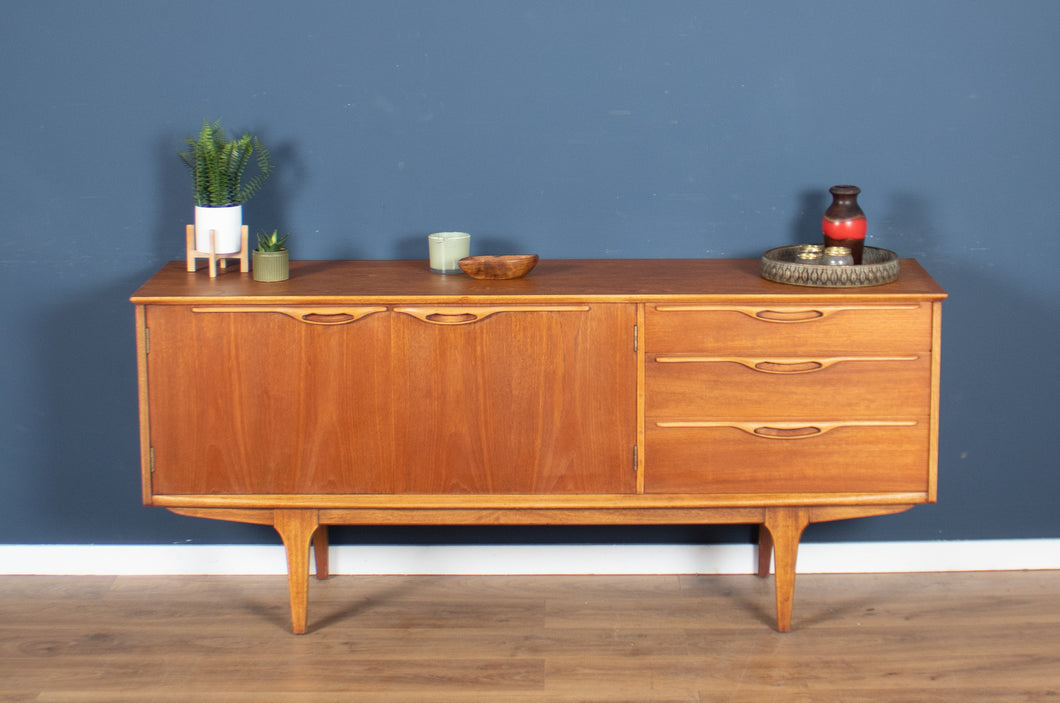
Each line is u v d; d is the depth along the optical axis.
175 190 2.90
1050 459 3.05
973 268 2.95
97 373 3.01
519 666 2.65
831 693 2.53
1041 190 2.90
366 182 2.91
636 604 2.93
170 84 2.85
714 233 2.93
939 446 3.04
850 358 2.57
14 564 3.10
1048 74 2.84
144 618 2.87
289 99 2.86
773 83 2.85
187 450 2.62
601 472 2.63
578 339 2.56
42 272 2.94
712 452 2.62
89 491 3.07
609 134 2.88
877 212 2.92
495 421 2.61
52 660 2.68
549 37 2.83
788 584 2.73
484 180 2.91
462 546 3.08
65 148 2.88
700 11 2.82
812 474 2.63
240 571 3.10
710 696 2.53
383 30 2.83
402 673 2.62
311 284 2.65
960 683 2.57
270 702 2.51
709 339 2.56
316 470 2.64
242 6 2.82
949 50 2.83
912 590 2.99
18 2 2.81
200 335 2.57
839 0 2.81
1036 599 2.94
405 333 2.57
